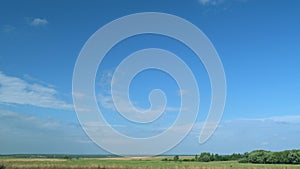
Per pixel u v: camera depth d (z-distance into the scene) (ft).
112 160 251.80
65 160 248.73
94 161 249.34
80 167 223.92
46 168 224.53
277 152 380.58
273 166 291.17
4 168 221.05
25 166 224.33
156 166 236.84
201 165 266.36
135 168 226.79
